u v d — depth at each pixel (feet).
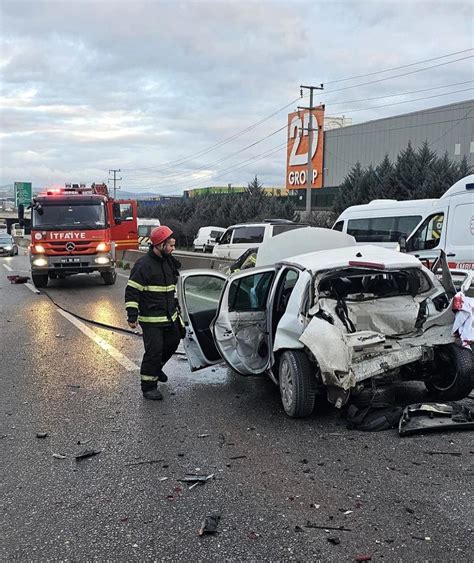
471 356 17.33
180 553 10.10
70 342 29.19
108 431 16.26
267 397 19.20
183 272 20.86
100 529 10.96
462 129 132.36
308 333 15.89
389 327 17.54
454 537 10.37
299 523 10.99
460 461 13.64
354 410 16.71
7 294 49.93
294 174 194.49
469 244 32.73
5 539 10.68
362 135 164.45
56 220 51.65
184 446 15.02
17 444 15.40
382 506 11.55
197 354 20.83
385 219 47.34
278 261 20.58
